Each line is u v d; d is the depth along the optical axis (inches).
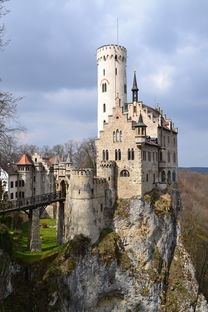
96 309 2329.0
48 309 1988.2
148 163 2819.9
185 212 4367.6
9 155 1353.3
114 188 2714.1
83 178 2390.5
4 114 1217.4
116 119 2741.1
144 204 2637.8
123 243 2576.3
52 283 2057.1
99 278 2361.0
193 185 7140.8
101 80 3654.0
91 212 2420.0
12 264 2027.6
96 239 2477.9
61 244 2541.8
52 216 3612.2
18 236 2642.7
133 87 3233.3
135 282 2458.2
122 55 3654.0
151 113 3105.3
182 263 2817.4
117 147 2731.3
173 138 3585.1
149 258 2578.7
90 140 4680.1
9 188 3344.0
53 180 3944.4
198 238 3629.4
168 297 2568.9
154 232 2679.6
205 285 3137.3
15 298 1941.4
